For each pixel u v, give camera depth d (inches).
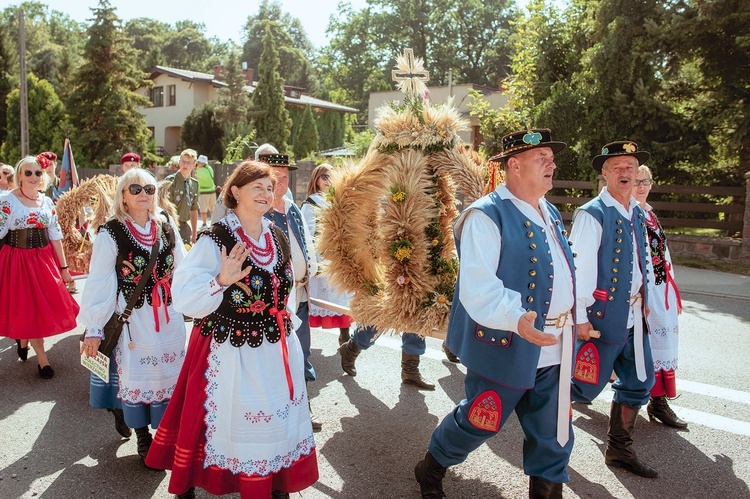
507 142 122.4
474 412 120.5
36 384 205.0
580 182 548.7
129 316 144.9
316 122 1680.6
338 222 180.4
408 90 182.4
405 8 2009.1
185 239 403.5
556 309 119.1
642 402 148.5
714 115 513.3
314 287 229.0
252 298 114.1
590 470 149.5
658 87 552.1
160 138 1665.8
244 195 117.5
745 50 488.1
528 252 116.0
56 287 213.0
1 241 206.8
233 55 1438.2
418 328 165.2
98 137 1235.9
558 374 121.2
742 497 137.5
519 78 666.2
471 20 2033.7
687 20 490.0
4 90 1438.2
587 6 599.8
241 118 1355.8
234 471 110.7
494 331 115.6
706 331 273.1
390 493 137.9
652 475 145.6
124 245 145.3
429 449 130.3
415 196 164.6
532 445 120.8
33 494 136.3
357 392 200.1
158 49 2516.0
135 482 142.2
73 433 168.1
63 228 268.8
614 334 147.2
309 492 137.6
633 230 152.0
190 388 114.2
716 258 466.6
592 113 562.9
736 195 479.5
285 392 114.9
